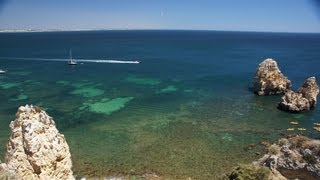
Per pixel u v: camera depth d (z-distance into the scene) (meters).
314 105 72.75
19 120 26.42
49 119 27.31
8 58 173.12
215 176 42.34
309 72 123.00
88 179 41.97
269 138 55.31
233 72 123.00
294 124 62.66
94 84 101.19
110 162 46.62
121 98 82.75
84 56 184.00
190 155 48.69
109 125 62.09
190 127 60.75
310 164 39.06
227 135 56.75
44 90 92.31
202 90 91.94
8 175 23.19
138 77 114.06
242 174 31.48
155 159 47.50
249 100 80.81
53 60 164.25
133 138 55.41
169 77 113.56
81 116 67.81
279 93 85.81
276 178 31.39
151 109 72.81
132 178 42.34
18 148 25.53
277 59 168.62
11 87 96.44
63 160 26.86
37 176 25.44
